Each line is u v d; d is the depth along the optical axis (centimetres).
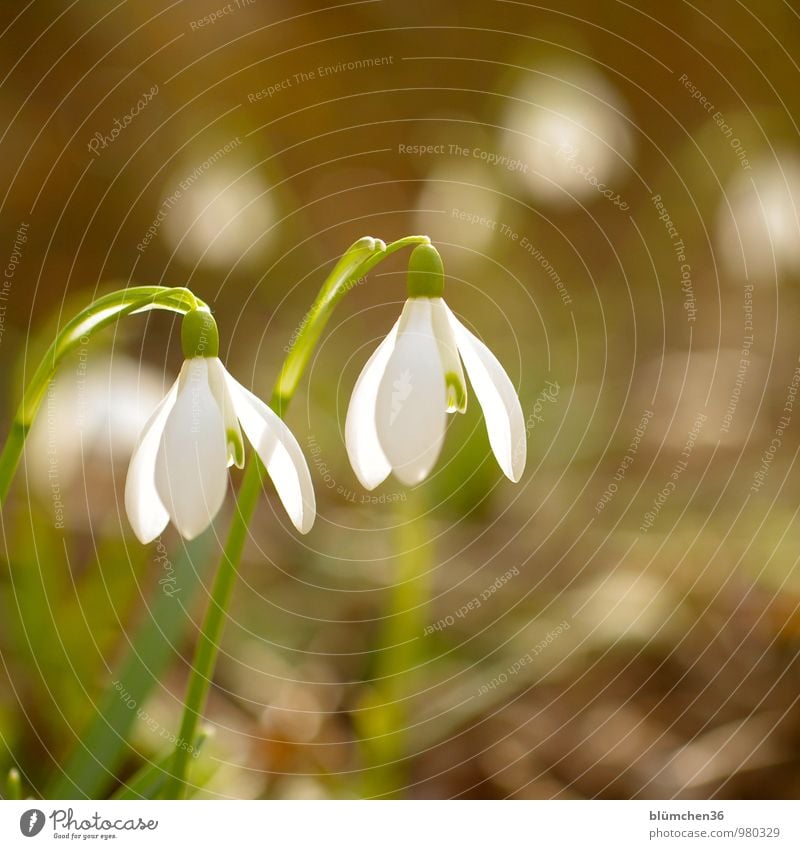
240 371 56
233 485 50
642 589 42
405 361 29
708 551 44
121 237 63
